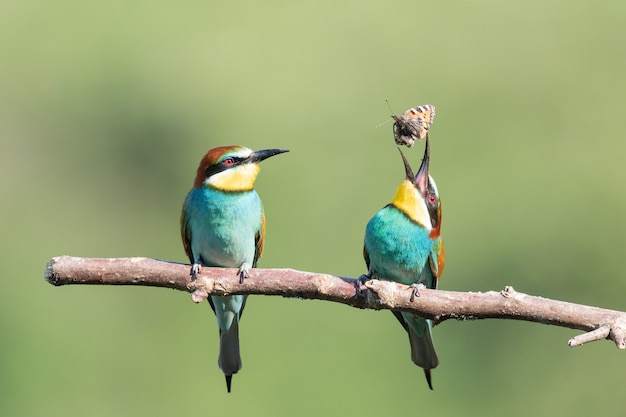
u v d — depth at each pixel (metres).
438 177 13.10
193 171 14.41
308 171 13.25
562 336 12.29
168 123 14.59
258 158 8.57
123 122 14.77
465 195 12.95
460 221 12.82
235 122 14.11
